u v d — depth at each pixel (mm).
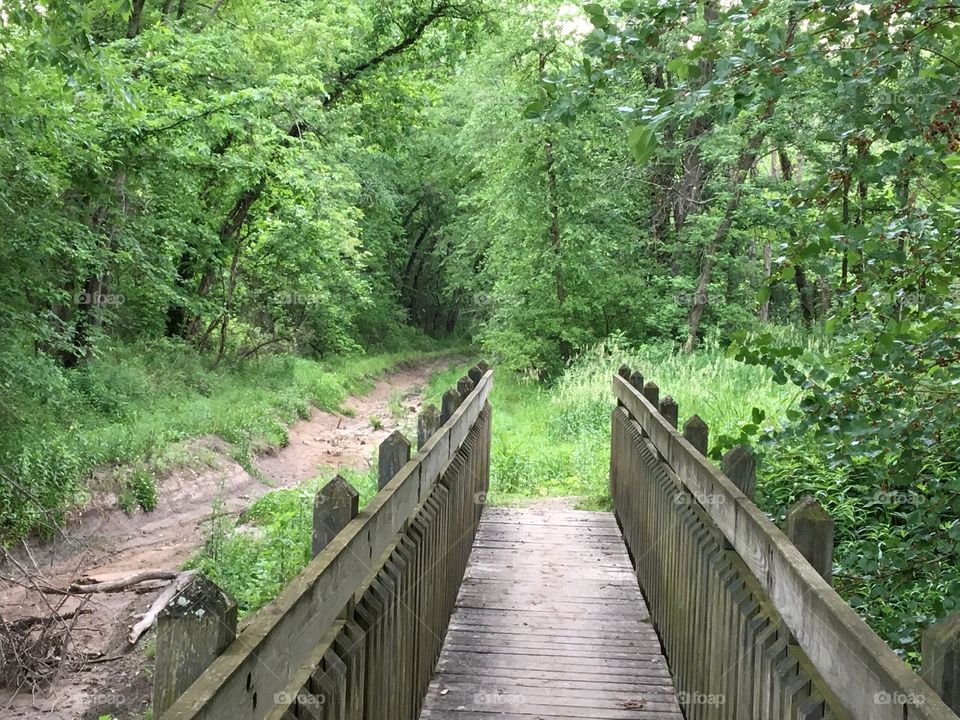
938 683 1378
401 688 3381
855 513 5250
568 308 19000
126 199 12875
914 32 3027
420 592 3877
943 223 3268
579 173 18562
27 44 7371
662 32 3127
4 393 8586
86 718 5500
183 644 1512
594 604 5566
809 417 3486
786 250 3549
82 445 10156
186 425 12945
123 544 9141
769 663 2424
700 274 19469
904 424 3264
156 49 13008
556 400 14547
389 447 3471
